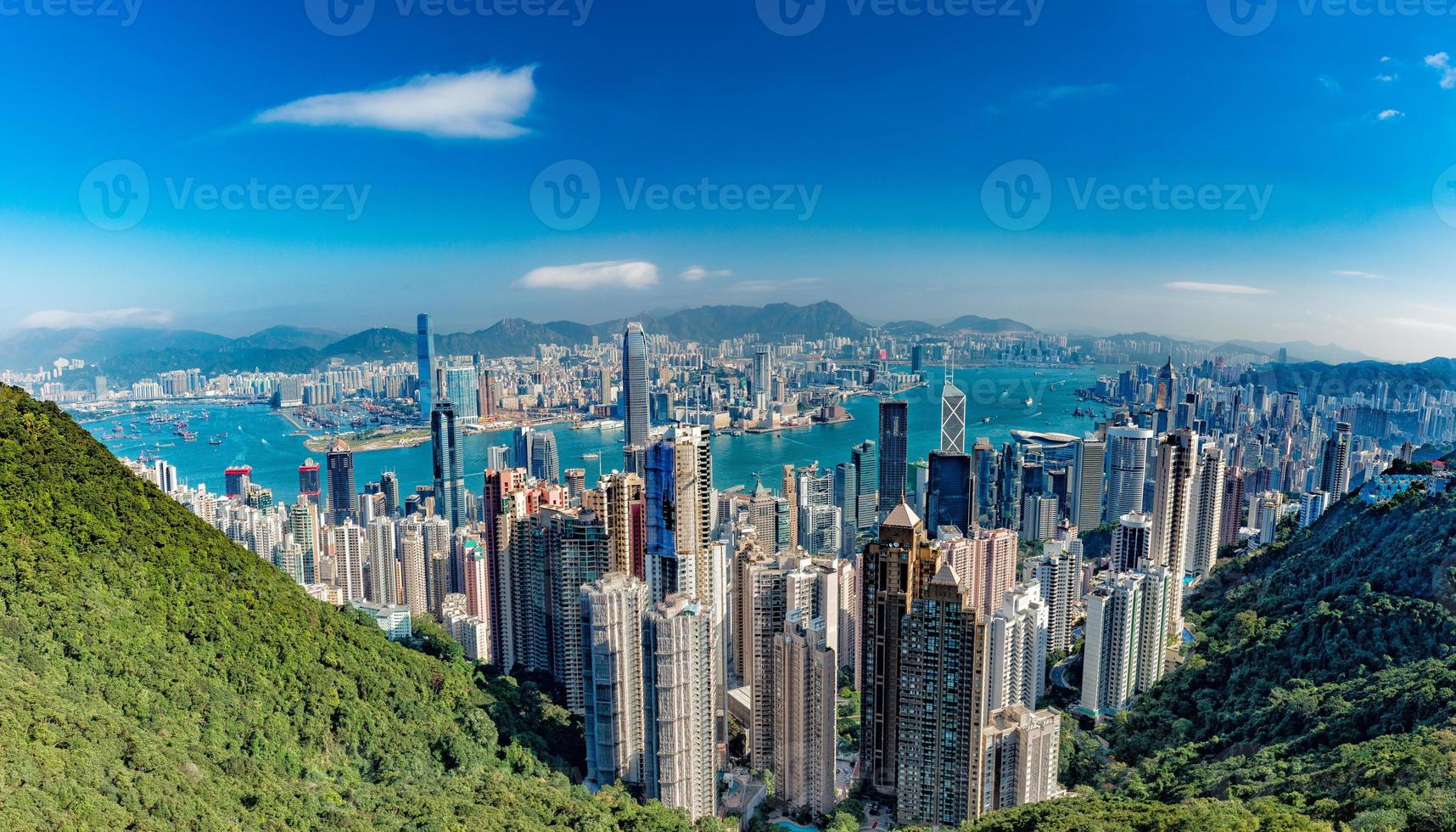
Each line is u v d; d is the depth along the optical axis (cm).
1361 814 12606
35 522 16812
